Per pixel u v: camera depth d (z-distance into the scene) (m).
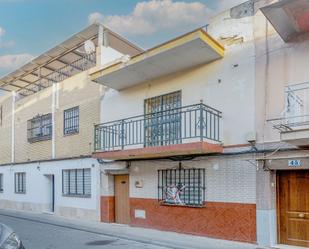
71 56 19.03
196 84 11.20
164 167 11.95
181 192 11.38
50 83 21.64
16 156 21.62
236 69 10.23
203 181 10.77
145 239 10.34
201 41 9.95
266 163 9.34
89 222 14.32
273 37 9.52
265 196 9.32
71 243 10.07
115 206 14.27
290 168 8.89
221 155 10.34
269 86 9.47
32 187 19.55
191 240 10.11
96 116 15.28
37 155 19.42
